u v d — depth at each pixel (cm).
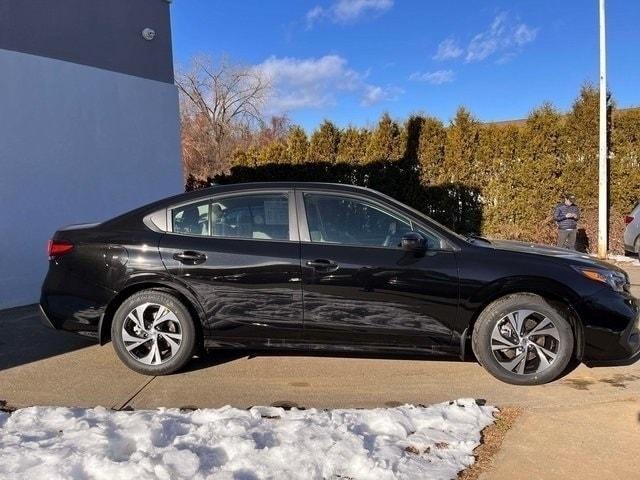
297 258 450
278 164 1752
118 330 465
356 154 1614
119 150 884
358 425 361
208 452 317
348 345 454
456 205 1439
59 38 795
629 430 362
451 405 395
